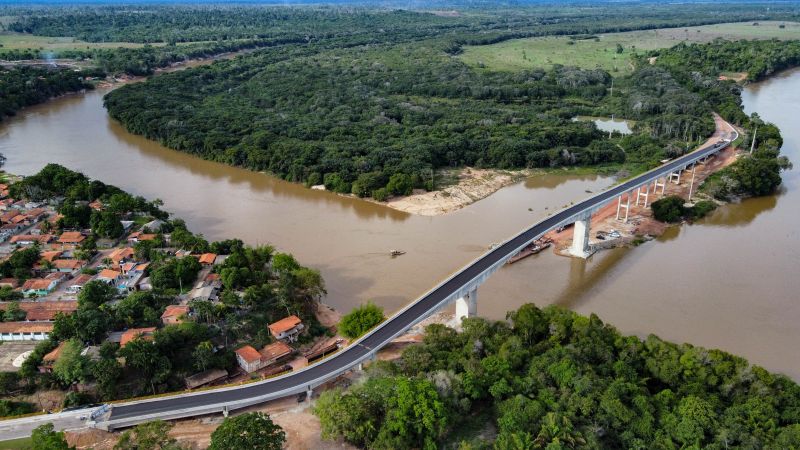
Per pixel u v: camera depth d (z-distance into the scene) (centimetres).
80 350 11406
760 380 10594
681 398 10312
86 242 16862
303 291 14262
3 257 16250
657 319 14288
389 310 14562
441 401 10056
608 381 10625
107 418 10262
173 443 9250
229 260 15038
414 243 18500
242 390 10962
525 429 9556
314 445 9969
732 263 17250
